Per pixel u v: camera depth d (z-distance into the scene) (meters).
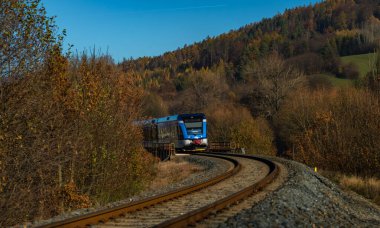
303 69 138.38
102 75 22.92
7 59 14.59
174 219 8.42
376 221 15.27
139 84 25.25
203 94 106.25
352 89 52.69
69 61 19.38
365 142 38.38
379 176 33.88
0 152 14.12
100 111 21.56
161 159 44.66
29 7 14.94
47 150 16.59
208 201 12.70
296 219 10.50
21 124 15.34
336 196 20.14
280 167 24.80
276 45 184.75
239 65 160.25
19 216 15.32
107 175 21.98
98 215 9.52
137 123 25.64
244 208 11.32
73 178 19.58
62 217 10.66
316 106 59.22
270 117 80.75
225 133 72.19
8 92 14.90
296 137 51.56
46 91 16.41
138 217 10.05
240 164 26.56
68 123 18.73
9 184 15.02
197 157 38.03
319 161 41.16
